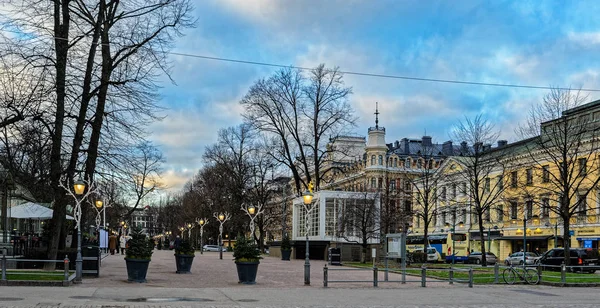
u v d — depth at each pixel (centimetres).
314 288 2103
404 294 1912
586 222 5262
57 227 2494
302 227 5491
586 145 5012
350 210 4591
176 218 11919
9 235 3441
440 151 9994
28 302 1412
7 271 2159
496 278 2423
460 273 3014
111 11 2625
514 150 5856
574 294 2005
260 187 7281
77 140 2488
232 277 2584
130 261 2158
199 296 1703
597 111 4931
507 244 6369
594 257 3975
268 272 3019
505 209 6294
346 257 4841
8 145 2442
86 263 2355
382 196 4941
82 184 2147
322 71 5591
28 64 2272
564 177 3697
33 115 2252
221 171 7306
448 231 7281
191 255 2784
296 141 5684
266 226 8338
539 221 5850
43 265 2598
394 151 9838
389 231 5441
